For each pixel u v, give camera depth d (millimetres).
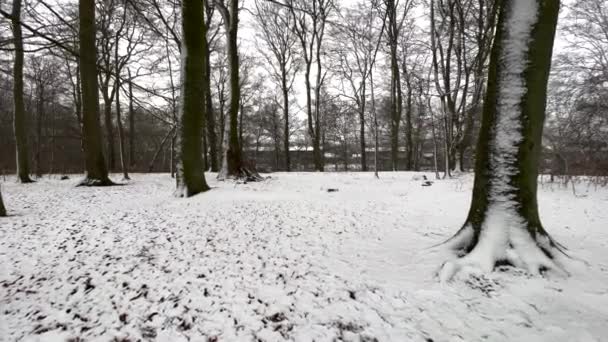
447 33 14016
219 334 1902
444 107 11773
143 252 3406
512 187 2826
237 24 10914
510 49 2762
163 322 2039
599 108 9516
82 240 3832
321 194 7762
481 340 1818
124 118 24766
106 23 12078
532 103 2734
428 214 5262
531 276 2551
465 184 9156
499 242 2797
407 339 1833
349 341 1821
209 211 5648
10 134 19328
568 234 3730
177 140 7461
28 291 2502
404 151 30875
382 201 6715
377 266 2971
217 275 2779
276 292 2445
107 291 2484
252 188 8594
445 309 2170
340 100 19031
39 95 15867
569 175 8508
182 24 6996
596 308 2121
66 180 12062
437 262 2947
